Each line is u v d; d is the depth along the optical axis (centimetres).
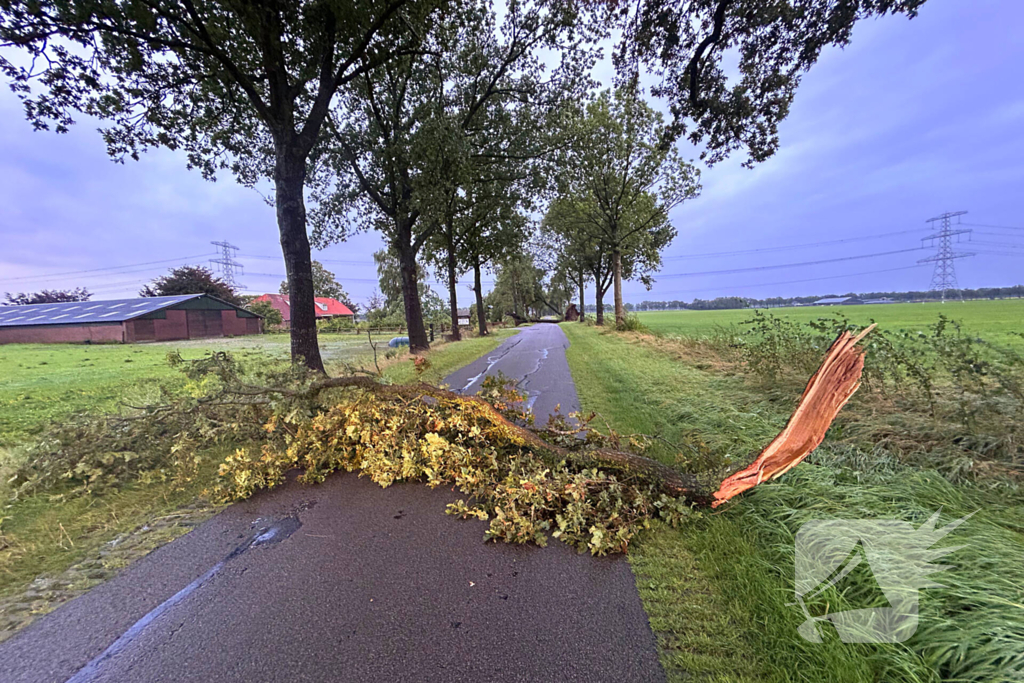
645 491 330
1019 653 160
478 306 2755
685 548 281
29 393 920
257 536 316
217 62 841
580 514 303
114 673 193
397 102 1262
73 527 330
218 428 504
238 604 239
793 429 305
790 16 655
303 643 208
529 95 1267
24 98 764
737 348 905
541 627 213
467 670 187
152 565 279
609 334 2128
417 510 355
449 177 1179
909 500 282
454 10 864
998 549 224
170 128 959
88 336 3294
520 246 2138
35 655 204
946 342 452
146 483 409
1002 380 385
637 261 2895
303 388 507
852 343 299
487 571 265
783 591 221
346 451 446
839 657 179
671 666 187
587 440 443
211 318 4028
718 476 329
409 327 1555
